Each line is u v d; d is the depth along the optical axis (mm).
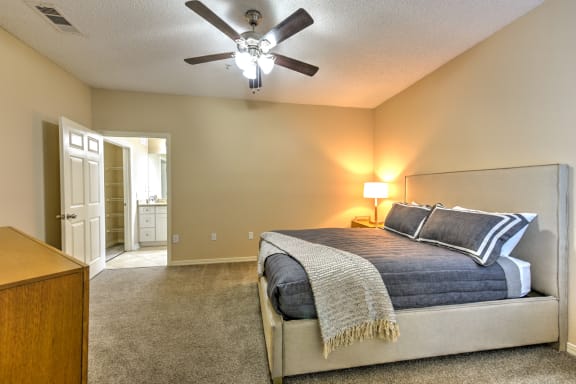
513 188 2105
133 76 3225
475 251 1852
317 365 1531
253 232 4113
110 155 5285
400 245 2197
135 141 5074
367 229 3141
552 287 1839
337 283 1560
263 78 3240
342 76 3186
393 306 1655
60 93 2982
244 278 3311
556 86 1864
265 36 1813
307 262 1678
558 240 1812
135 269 3688
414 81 3354
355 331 1525
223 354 1811
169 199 3855
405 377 1586
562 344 1824
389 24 2184
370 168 4453
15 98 2391
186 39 2432
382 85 3475
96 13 2061
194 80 3352
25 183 2510
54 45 2529
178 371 1640
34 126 2615
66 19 2135
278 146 4156
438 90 2982
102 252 3594
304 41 2432
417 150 3355
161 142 5789
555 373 1613
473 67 2531
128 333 2061
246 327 2154
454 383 1537
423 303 1692
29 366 827
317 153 4281
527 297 1841
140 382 1549
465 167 2635
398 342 1627
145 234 5207
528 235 1981
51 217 2871
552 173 1833
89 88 3541
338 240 2422
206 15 1689
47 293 862
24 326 815
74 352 932
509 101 2195
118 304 2568
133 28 2258
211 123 3943
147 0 1915
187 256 3920
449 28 2242
